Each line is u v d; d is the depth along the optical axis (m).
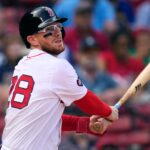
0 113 33.34
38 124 19.31
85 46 36.16
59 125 19.80
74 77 19.36
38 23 19.78
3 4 45.06
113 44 38.19
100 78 34.56
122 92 33.62
